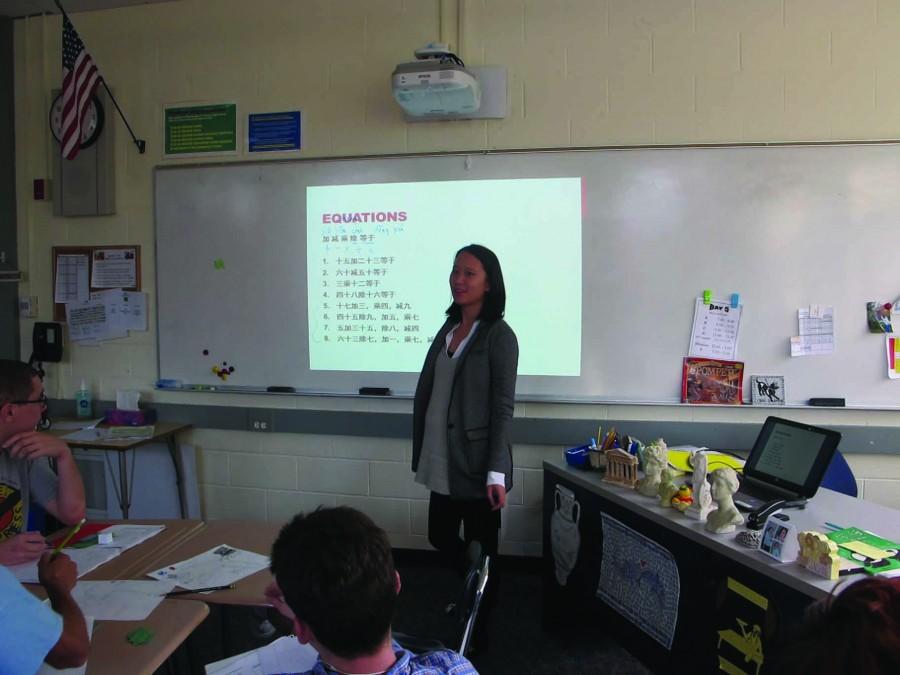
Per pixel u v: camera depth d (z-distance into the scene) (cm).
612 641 239
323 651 81
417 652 121
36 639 91
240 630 243
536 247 284
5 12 323
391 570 82
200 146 312
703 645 166
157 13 314
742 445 274
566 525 228
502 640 239
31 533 152
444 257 292
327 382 306
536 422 285
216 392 316
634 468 198
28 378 167
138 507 329
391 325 299
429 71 249
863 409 265
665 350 278
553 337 285
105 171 319
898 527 165
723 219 271
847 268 265
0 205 324
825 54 263
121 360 327
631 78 274
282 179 304
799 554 143
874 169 261
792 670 55
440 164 289
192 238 315
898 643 50
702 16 269
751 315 271
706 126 271
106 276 325
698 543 167
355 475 307
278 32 303
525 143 283
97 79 293
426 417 225
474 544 141
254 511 318
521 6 280
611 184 277
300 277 306
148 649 113
